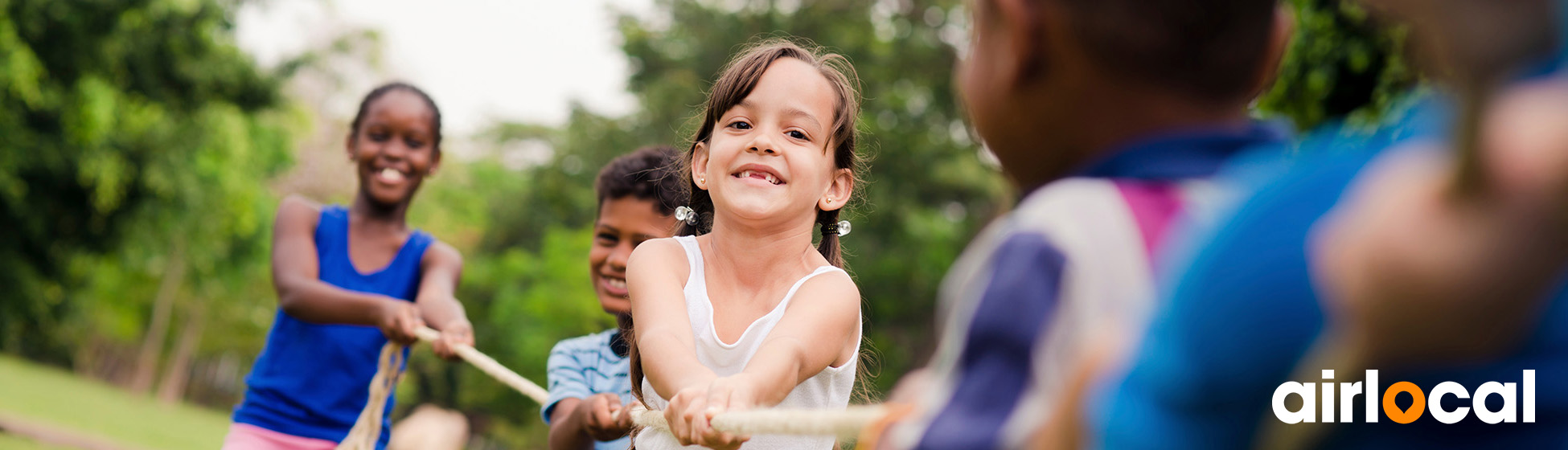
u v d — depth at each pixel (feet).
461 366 117.50
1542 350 2.64
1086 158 3.53
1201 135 3.34
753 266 7.57
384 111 14.62
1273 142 3.40
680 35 85.05
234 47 66.64
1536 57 2.06
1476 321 2.21
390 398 13.66
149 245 68.39
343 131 123.34
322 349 14.01
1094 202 3.30
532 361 91.04
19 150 58.95
